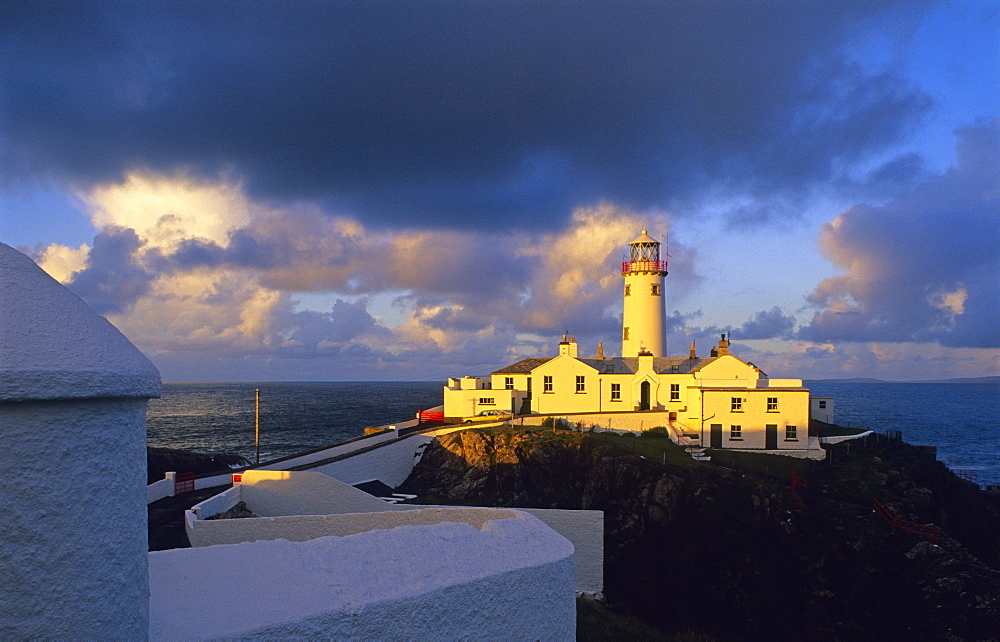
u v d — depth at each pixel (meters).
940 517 42.78
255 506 34.09
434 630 7.78
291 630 6.48
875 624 33.78
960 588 33.91
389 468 47.81
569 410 63.28
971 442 121.19
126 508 5.15
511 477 46.03
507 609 8.82
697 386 54.69
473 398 63.00
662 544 39.59
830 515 39.12
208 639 5.99
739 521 39.31
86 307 5.39
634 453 46.59
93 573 4.81
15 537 4.38
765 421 52.03
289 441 98.00
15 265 5.08
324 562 8.08
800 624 34.38
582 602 25.73
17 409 4.39
